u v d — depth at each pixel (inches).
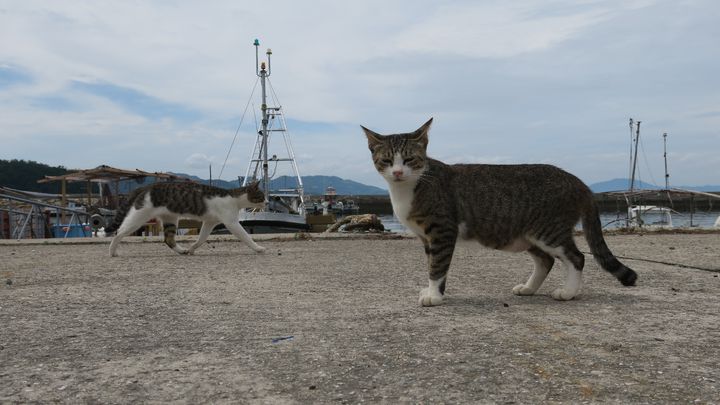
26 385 37.5
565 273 57.7
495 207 57.6
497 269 77.2
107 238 138.6
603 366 39.3
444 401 35.1
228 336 46.0
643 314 51.0
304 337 45.6
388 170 57.7
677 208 627.5
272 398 35.9
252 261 89.7
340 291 62.6
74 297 59.8
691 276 68.8
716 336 44.8
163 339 45.4
